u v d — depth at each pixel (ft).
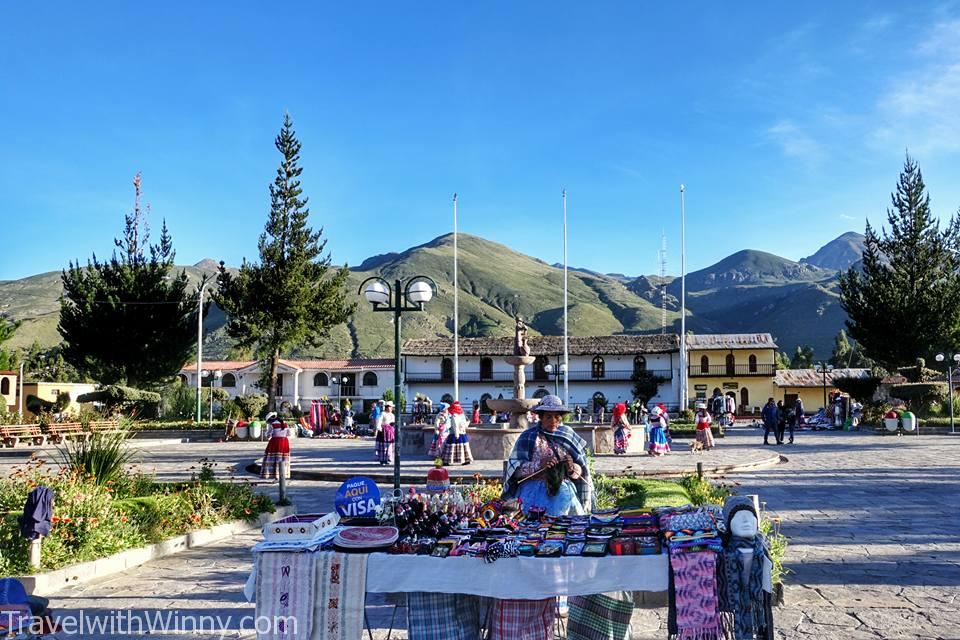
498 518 17.76
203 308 146.61
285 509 42.32
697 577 15.08
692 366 211.00
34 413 139.85
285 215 147.84
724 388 210.59
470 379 212.23
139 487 37.52
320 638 15.53
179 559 30.35
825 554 30.50
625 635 17.56
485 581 15.55
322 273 153.07
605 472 59.06
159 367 143.54
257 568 15.89
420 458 73.20
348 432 130.62
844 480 56.75
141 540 30.68
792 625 20.92
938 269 154.10
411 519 17.11
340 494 18.57
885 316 150.20
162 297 142.92
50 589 25.17
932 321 147.23
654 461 69.51
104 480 35.58
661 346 209.97
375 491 18.58
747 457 72.49
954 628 20.66
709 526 16.06
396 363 39.22
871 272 157.07
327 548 16.31
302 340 152.87
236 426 114.32
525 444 20.53
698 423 84.94
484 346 215.10
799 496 48.08
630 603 17.70
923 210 153.69
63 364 221.66
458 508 18.07
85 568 26.68
